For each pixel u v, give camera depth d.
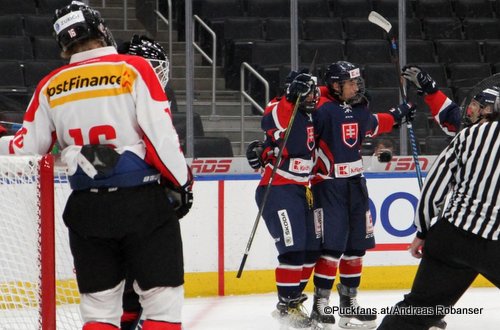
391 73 12.85
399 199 11.21
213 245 10.78
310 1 14.59
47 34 13.98
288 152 8.41
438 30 14.70
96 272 5.05
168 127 4.88
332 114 8.55
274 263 10.98
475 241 5.52
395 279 11.24
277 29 13.68
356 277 8.95
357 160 8.69
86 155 4.89
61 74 5.09
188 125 10.91
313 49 13.26
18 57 13.07
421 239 5.95
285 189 8.46
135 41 6.08
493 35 14.75
